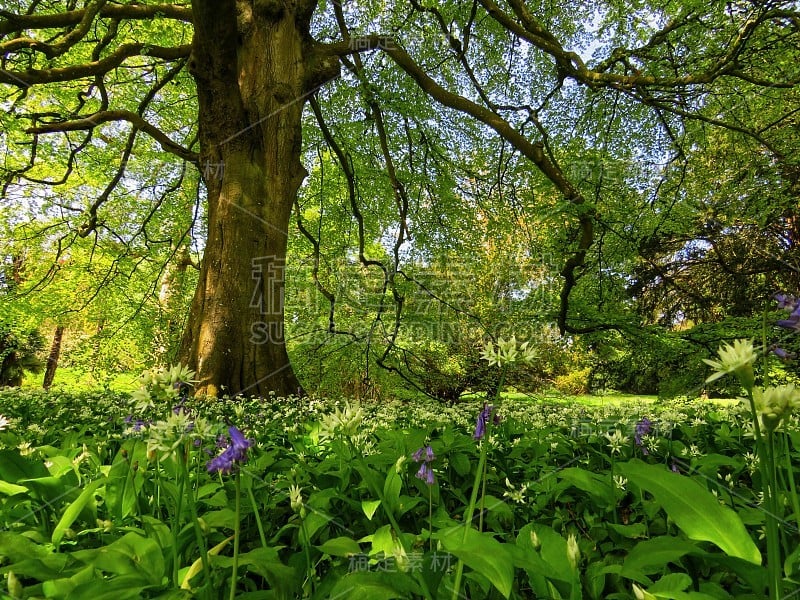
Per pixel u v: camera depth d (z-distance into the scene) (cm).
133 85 1139
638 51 787
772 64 732
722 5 678
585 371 1109
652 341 780
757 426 95
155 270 1311
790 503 134
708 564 127
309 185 1285
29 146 1073
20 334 1377
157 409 195
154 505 172
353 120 1094
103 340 1205
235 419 367
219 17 573
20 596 107
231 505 162
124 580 105
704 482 190
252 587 128
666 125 821
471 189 1130
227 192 661
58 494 163
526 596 129
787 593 96
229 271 639
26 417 406
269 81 718
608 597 113
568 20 1008
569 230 840
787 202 776
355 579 103
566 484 186
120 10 769
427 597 100
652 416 371
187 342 661
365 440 269
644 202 789
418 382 1123
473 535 103
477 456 253
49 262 1252
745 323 702
